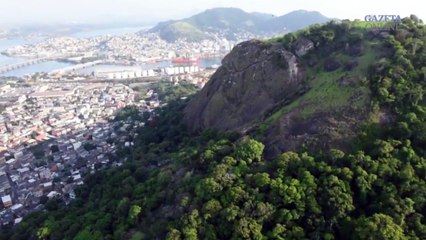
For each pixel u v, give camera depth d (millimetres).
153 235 75312
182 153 105688
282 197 69875
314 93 99188
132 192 99562
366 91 89250
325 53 117000
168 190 87562
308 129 88062
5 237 111375
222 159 84750
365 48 105750
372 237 61156
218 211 71188
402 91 85750
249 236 66250
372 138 80562
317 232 66000
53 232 95938
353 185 71438
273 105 112062
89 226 89375
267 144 89875
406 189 70062
